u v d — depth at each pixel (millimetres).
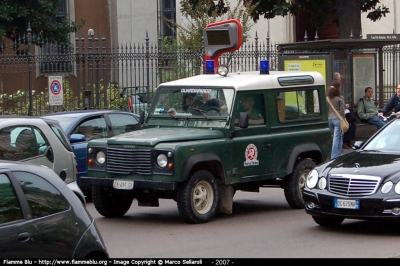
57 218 8055
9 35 34094
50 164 13422
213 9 31172
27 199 7871
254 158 14992
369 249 11609
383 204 12117
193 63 26891
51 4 34969
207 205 14281
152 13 48031
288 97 15906
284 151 15578
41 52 38406
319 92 16594
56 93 23375
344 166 12922
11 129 12969
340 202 12508
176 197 14148
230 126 14625
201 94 15250
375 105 27234
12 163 8109
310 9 31594
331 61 24297
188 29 36031
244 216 15117
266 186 16266
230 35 20578
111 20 46812
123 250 11875
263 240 12547
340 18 28891
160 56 26141
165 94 15766
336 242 12250
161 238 12875
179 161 13586
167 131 14742
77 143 17000
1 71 24656
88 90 25812
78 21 44875
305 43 25031
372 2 31094
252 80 15289
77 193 13109
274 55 27547
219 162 14320
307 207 13203
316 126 16438
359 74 27062
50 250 7836
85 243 8234
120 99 27531
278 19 39219
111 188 14484
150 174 13820
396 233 12961
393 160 12883
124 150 14102
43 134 13500
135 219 14992
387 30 36750
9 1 33000
